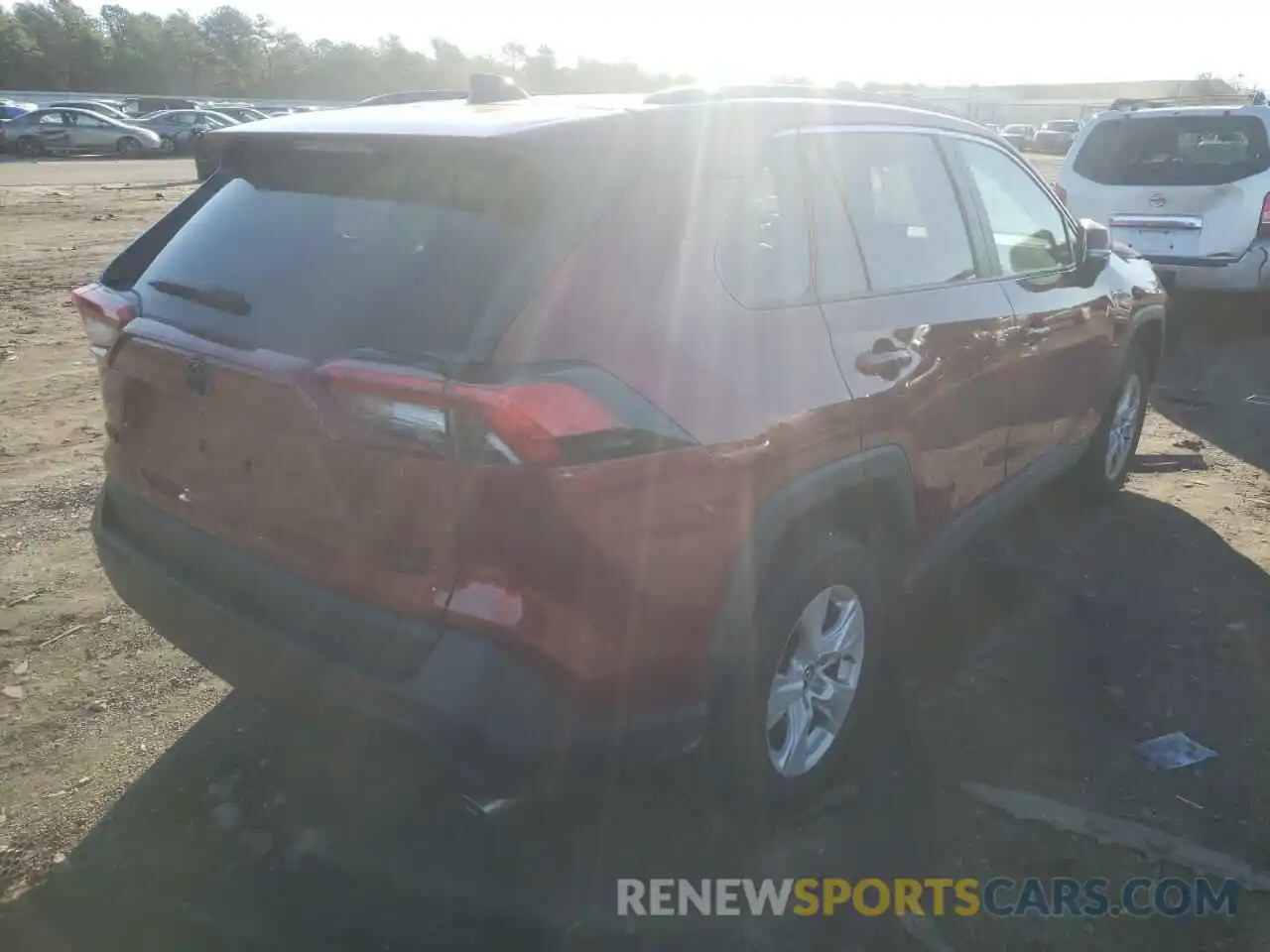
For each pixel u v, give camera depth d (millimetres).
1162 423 6711
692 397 2467
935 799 3154
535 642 2271
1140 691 3701
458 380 2189
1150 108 9164
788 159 2986
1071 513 5227
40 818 3029
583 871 2869
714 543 2521
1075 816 3080
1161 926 2705
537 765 2293
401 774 2561
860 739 3426
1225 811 3113
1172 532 5004
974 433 3627
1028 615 4223
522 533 2219
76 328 9133
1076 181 9352
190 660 3852
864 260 3168
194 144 3150
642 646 2441
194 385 2635
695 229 2615
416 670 2305
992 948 2643
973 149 3932
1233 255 8453
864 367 2967
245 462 2598
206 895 2764
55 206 18594
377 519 2348
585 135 2535
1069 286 4344
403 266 2467
